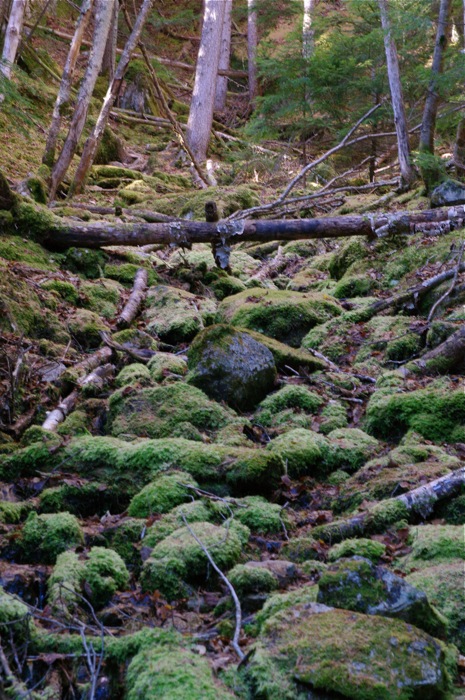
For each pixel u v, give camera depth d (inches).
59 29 775.7
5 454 172.4
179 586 124.5
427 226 324.2
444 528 136.6
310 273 356.5
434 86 384.5
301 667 92.8
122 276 319.3
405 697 88.7
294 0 679.7
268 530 147.3
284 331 269.1
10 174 424.8
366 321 270.4
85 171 448.1
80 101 430.6
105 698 98.0
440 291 267.6
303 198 430.0
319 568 129.5
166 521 143.0
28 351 223.5
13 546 135.8
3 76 292.2
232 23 966.4
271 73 528.7
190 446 168.1
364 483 164.1
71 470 165.6
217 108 830.5
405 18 371.6
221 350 214.1
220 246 325.4
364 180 548.1
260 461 161.2
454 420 186.5
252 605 119.0
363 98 520.7
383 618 100.3
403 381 215.3
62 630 110.0
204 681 92.1
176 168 598.2
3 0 533.3
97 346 253.9
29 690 92.6
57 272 300.4
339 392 220.1
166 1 936.9
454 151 407.2
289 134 598.9
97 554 130.2
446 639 107.0
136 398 198.7
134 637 103.8
